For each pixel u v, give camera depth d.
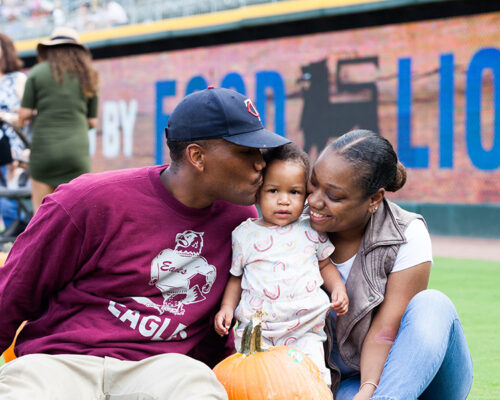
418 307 2.18
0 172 6.26
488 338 4.19
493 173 11.73
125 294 2.29
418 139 12.49
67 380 2.03
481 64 11.87
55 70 5.84
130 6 16.62
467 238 11.20
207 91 2.28
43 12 18.50
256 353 2.20
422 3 11.98
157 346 2.27
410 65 12.55
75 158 5.93
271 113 14.29
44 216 2.26
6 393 1.91
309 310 2.39
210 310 2.39
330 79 13.46
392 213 2.42
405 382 2.03
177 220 2.32
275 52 14.18
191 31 15.02
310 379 2.13
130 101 16.52
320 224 2.38
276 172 2.44
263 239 2.47
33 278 2.27
